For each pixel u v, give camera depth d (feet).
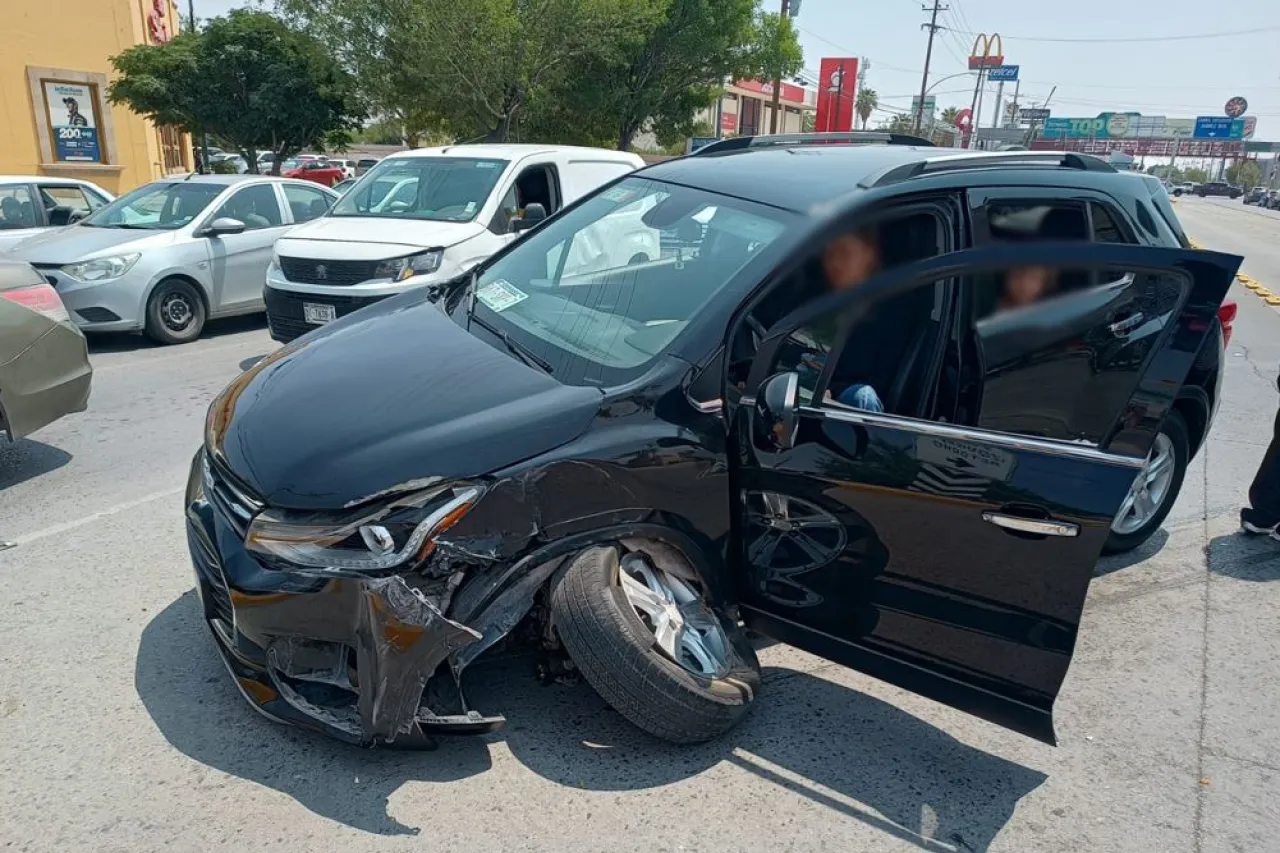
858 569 9.53
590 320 10.87
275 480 8.70
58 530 14.58
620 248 11.89
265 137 69.41
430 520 8.37
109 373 24.76
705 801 9.11
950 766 9.93
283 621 8.52
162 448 18.61
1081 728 10.70
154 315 27.91
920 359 11.19
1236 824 9.25
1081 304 10.24
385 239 23.77
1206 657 12.28
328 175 110.01
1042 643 8.75
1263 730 10.78
